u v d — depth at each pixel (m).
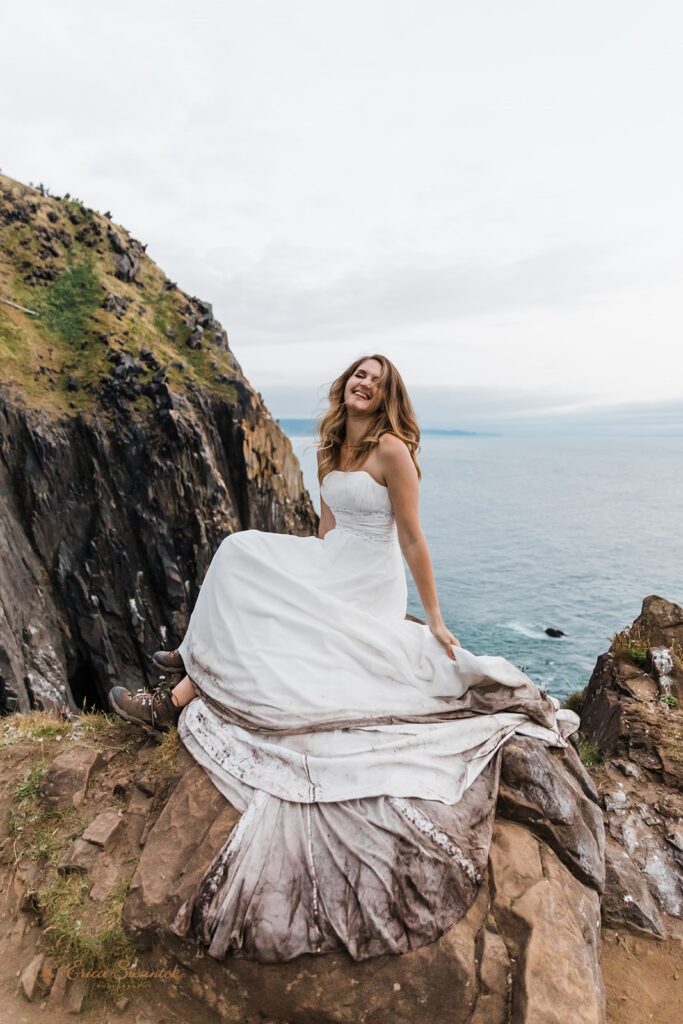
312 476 117.06
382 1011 2.53
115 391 32.16
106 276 41.75
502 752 3.42
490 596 56.25
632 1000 2.97
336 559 3.68
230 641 3.32
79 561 30.42
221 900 2.62
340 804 2.80
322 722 3.03
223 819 2.95
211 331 44.00
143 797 3.51
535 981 2.51
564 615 49.72
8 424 29.23
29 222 41.66
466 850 2.84
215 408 37.53
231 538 3.73
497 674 3.49
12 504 28.59
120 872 3.10
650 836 3.87
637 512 142.38
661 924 3.39
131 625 30.97
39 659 26.33
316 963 2.56
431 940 2.61
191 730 3.37
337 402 3.86
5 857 3.43
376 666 3.32
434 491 196.12
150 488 31.30
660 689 5.10
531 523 118.00
